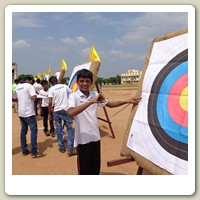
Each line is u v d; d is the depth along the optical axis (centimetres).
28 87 463
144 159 245
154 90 259
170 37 256
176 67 239
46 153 506
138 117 273
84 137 273
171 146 219
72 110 251
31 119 470
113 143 560
